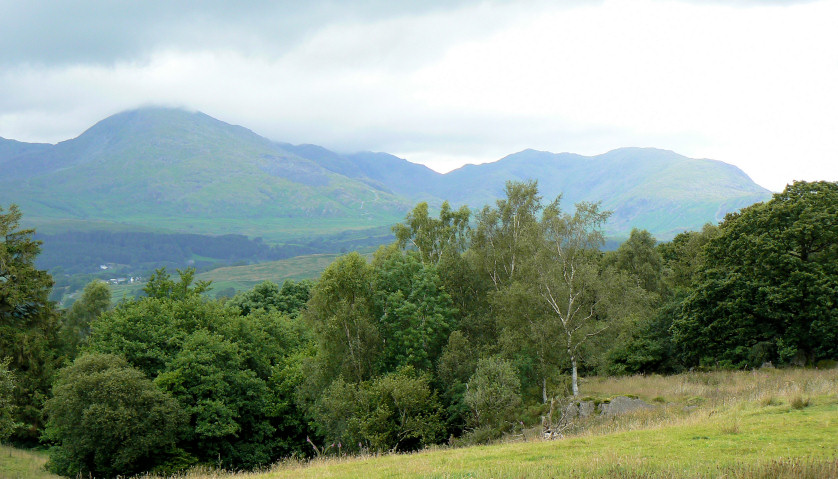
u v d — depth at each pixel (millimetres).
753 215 53125
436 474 17219
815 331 47062
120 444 41594
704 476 13094
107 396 41281
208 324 56156
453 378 47844
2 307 61906
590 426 29703
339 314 50781
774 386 32875
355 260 54031
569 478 14117
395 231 69312
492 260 58344
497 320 51688
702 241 77812
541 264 48656
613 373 64688
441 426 44281
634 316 51844
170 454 45438
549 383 49906
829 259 48812
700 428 22234
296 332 72000
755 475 12492
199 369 47656
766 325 51125
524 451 21141
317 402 47594
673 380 46625
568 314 47031
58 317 69062
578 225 49625
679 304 63812
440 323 52031
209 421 46906
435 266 57938
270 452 52656
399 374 45750
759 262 49656
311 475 20609
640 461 15500
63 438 43219
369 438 40031
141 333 51938
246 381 49875
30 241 67688
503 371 41875
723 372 48344
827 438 18000
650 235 88438
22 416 57969
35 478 43719
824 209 49594
